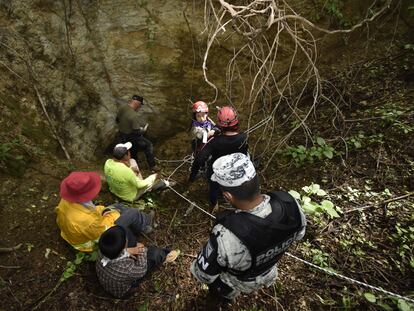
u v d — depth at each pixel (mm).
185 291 2779
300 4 5508
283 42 5590
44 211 3383
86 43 5262
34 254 2939
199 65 5727
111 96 5621
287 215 1670
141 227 3123
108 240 2334
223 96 5805
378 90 4605
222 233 1651
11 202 3379
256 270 1796
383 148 3770
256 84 5629
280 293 2678
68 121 5133
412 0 5277
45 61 4922
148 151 4816
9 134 4047
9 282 2688
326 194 3471
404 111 4039
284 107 5051
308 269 2824
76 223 2693
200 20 5500
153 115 5926
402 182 3402
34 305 2570
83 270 2875
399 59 4922
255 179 1598
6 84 4457
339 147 4020
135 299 2721
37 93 4750
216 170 1600
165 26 5488
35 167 3953
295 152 4023
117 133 5801
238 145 2975
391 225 3047
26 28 4766
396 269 2725
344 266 2805
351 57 5352
